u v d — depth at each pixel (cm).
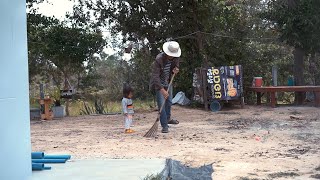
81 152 644
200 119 1098
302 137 768
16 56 377
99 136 824
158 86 827
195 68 1491
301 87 1345
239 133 830
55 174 442
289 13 1409
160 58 829
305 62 1889
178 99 1496
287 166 550
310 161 576
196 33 1562
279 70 1925
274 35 1786
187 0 1549
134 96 1978
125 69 2148
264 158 597
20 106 383
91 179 413
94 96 2167
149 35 1642
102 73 2272
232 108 1371
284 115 1127
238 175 506
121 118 1223
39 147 700
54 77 2156
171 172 518
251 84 1541
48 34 1628
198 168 538
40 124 1131
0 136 346
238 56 1583
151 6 1566
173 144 707
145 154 621
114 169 467
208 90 1336
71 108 1689
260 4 1895
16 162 373
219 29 1602
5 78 356
